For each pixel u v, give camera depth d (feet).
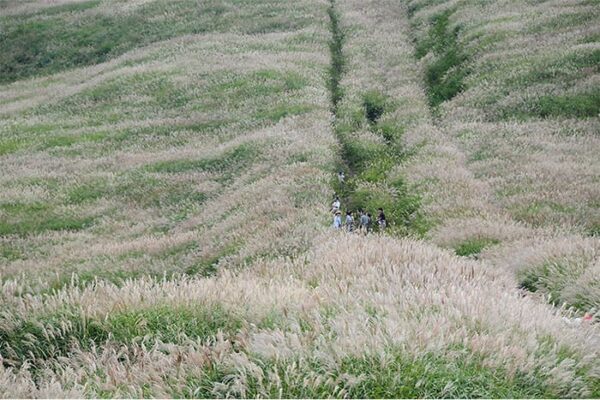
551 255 46.60
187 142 120.37
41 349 26.91
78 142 125.90
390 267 34.40
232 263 57.72
